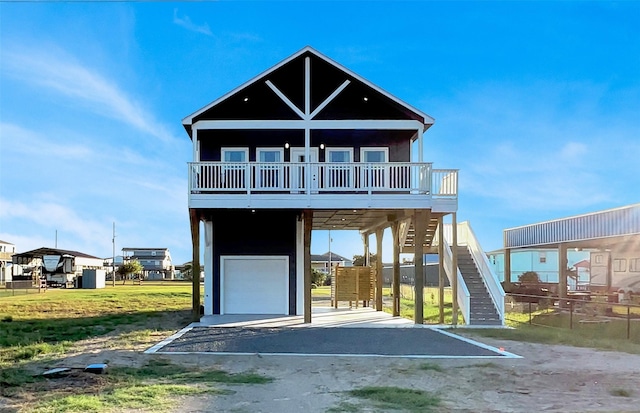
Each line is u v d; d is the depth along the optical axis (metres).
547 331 13.95
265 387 7.17
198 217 15.93
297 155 17.36
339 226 21.52
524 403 6.45
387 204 14.98
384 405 6.26
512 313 20.14
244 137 17.41
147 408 6.00
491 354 10.14
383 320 16.22
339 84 17.33
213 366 8.73
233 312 17.78
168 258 100.38
